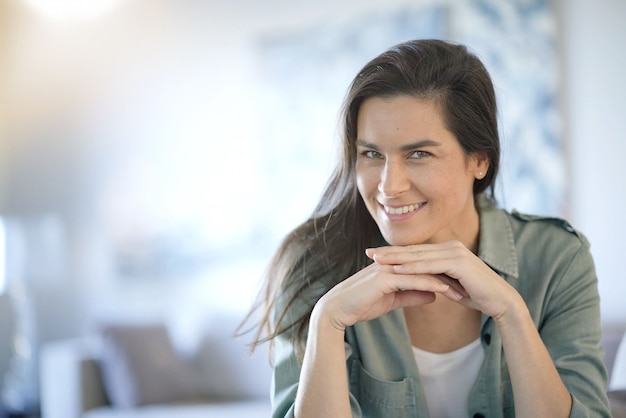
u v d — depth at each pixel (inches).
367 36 185.8
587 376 60.0
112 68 222.4
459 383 63.6
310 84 193.3
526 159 166.7
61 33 229.0
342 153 60.9
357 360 64.8
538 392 55.8
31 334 229.0
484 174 60.0
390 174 55.2
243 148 203.0
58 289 227.9
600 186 160.2
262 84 200.4
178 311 210.5
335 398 56.3
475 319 63.1
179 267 211.0
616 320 157.6
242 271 202.4
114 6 222.2
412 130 54.4
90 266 224.2
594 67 161.0
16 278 232.8
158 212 214.7
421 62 55.2
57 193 229.1
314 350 57.2
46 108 231.3
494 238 64.2
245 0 203.3
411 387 63.4
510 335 56.3
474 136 56.7
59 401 171.5
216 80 207.3
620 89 158.6
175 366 176.7
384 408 63.6
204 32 209.5
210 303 205.9
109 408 171.0
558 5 164.9
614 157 159.0
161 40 215.6
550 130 164.6
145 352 173.0
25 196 233.1
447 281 58.0
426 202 56.2
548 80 165.0
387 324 63.6
